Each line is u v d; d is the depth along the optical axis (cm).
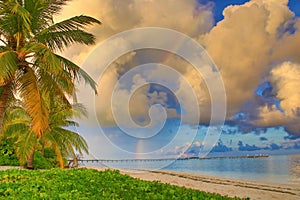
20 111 1725
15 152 2003
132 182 937
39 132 1034
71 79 1148
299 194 1398
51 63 987
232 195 1265
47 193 683
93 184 845
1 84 1040
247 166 4222
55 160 2328
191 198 761
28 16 970
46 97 1234
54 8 1166
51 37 1144
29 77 1062
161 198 729
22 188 720
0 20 1063
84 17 1140
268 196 1288
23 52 1027
